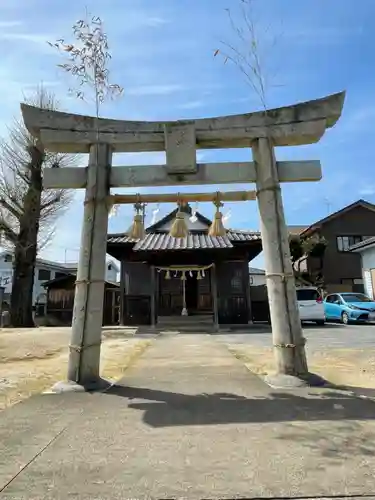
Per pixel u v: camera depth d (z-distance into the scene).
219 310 16.06
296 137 5.23
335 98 5.17
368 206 25.17
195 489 2.04
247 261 16.34
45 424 3.16
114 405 3.74
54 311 22.28
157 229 18.47
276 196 5.07
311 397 3.94
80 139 5.23
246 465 2.32
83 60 5.46
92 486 2.08
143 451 2.55
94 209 5.05
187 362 6.50
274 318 4.86
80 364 4.64
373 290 20.08
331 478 2.14
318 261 24.67
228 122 5.22
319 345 8.87
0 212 17.08
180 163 5.12
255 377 5.06
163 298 17.33
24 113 5.21
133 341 10.55
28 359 7.30
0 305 21.59
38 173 16.88
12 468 2.32
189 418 3.28
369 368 5.79
